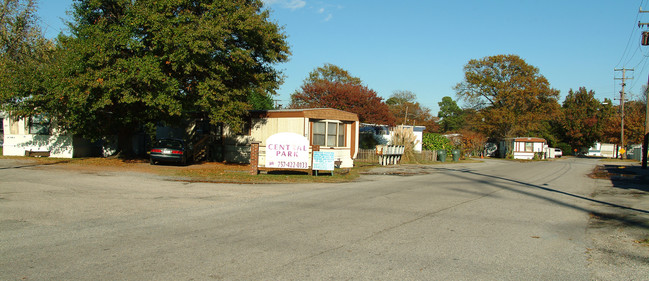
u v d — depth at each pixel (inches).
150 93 688.4
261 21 737.0
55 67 738.8
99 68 693.3
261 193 481.4
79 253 227.8
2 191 450.3
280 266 208.4
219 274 195.2
